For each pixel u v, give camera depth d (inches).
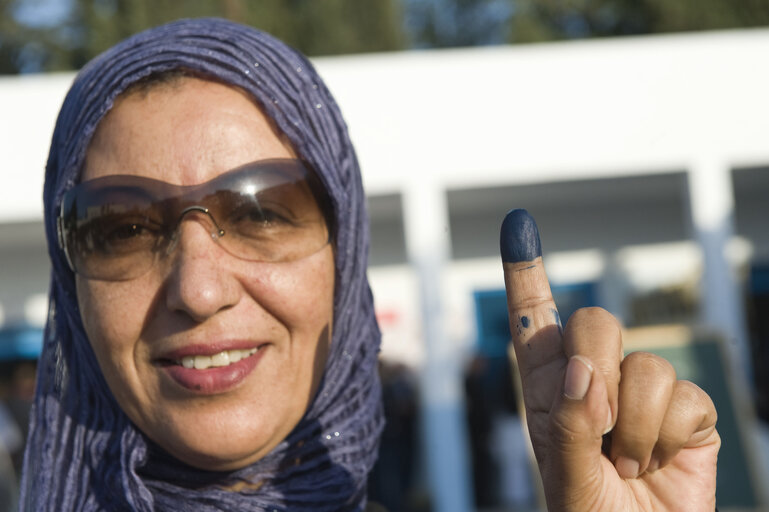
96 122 50.4
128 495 49.8
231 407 48.8
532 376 40.5
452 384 279.7
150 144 49.4
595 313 40.7
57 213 51.8
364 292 62.1
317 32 962.1
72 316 56.2
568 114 292.2
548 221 355.9
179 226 48.4
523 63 291.6
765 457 292.2
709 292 290.0
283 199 50.9
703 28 902.4
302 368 52.0
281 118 52.2
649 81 292.8
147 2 823.1
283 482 54.7
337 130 58.3
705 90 292.8
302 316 50.9
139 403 49.3
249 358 49.6
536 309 41.2
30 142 277.9
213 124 50.1
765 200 364.5
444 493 275.1
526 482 321.1
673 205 354.6
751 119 292.5
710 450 43.7
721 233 290.4
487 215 358.3
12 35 970.1
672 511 42.3
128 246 48.8
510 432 323.0
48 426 56.6
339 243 56.2
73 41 983.6
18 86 277.6
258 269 49.3
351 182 58.5
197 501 52.2
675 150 292.4
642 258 353.7
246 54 52.7
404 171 288.5
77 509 53.6
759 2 876.6
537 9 1044.5
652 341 235.9
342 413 58.4
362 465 58.9
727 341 233.3
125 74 50.1
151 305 48.2
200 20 55.4
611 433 40.5
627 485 42.3
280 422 50.9
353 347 59.3
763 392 351.9
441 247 286.7
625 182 310.0
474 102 290.5
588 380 37.0
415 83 289.7
